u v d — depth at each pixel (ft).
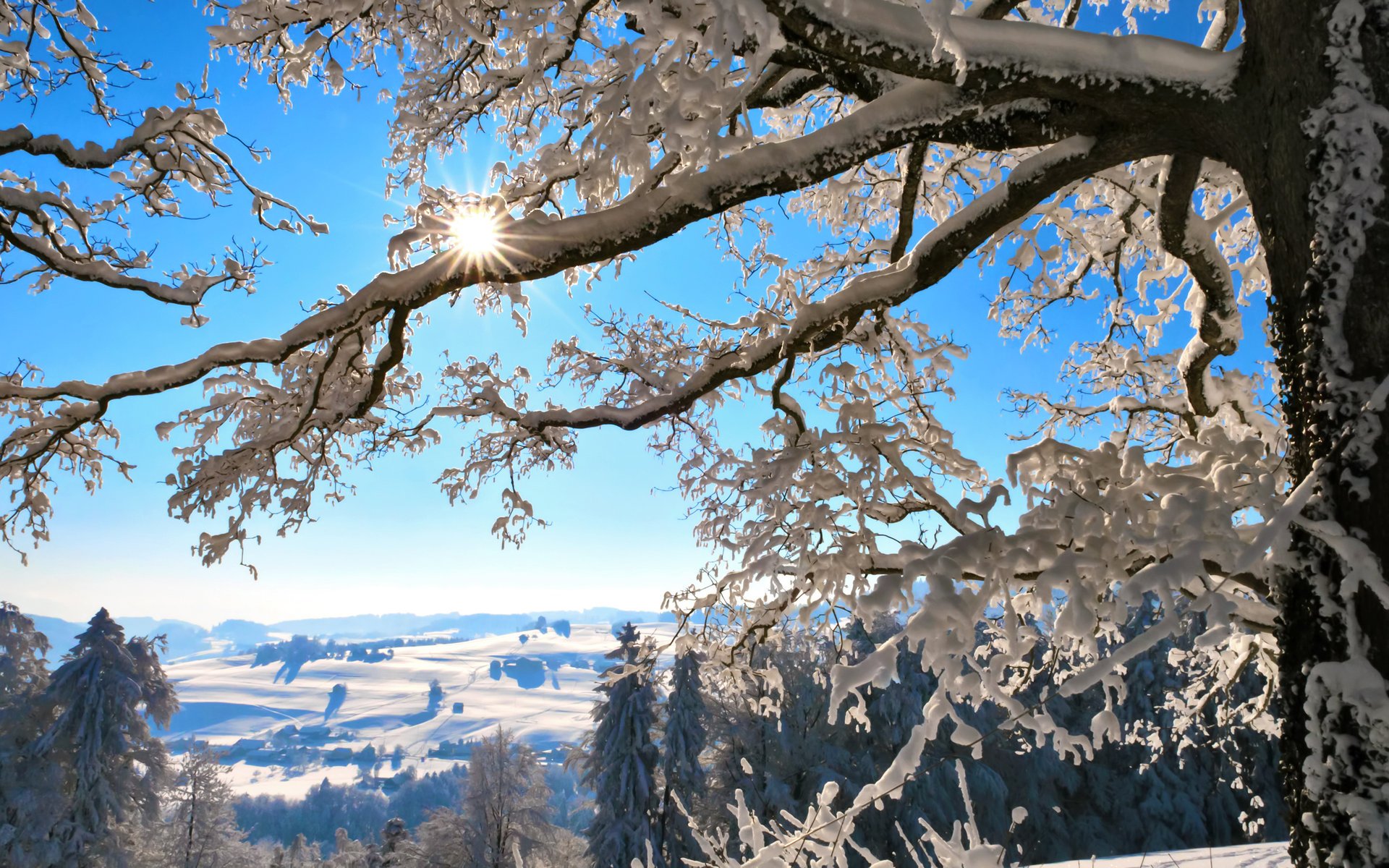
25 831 88.22
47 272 14.47
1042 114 9.05
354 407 13.32
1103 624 8.58
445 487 16.26
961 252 10.25
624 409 13.53
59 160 13.43
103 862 95.04
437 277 10.43
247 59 14.33
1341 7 7.63
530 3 10.34
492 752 100.58
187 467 12.60
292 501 13.28
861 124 8.82
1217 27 12.76
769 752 73.10
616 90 8.08
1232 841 70.69
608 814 82.99
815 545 11.22
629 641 87.15
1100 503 8.64
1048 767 75.82
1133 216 17.66
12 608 107.65
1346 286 7.35
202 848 113.39
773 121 19.40
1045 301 20.36
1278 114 8.04
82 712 97.86
